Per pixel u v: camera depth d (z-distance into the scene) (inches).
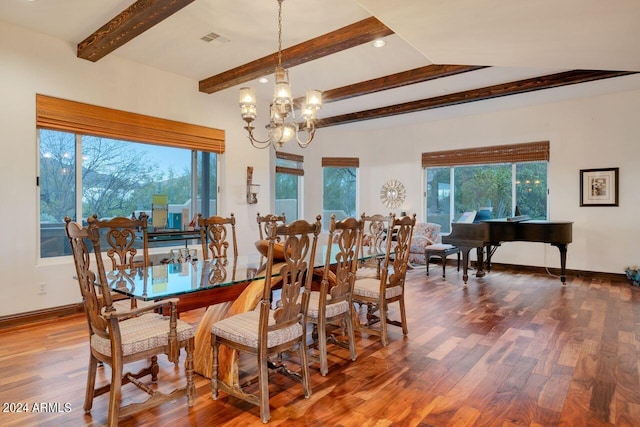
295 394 90.7
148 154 187.2
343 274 107.7
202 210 208.5
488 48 121.6
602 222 226.2
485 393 90.2
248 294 105.5
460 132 279.1
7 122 137.6
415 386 94.0
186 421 78.7
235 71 179.0
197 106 197.8
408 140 305.7
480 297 182.7
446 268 263.7
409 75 180.5
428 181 300.7
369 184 326.3
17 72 139.6
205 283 94.3
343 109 254.4
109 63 164.2
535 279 225.6
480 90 206.4
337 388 93.4
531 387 92.9
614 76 171.8
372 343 123.6
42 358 110.0
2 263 136.8
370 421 78.7
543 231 203.9
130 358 75.5
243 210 219.9
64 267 152.2
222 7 123.7
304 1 119.4
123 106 169.0
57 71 149.1
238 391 85.4
